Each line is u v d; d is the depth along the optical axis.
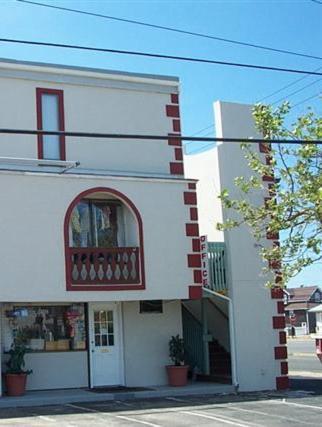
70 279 18.38
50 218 18.39
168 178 20.05
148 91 21.08
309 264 11.99
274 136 12.31
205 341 22.34
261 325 21.47
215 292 20.86
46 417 15.41
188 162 23.34
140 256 19.41
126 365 20.45
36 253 18.09
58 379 19.59
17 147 19.11
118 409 16.72
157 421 14.76
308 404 17.61
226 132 21.73
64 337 19.92
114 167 20.23
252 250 21.67
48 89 19.77
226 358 22.22
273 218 12.20
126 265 19.30
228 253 21.36
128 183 19.59
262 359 21.28
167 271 19.69
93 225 20.03
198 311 22.94
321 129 11.79
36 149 19.31
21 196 18.12
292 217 11.99
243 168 21.78
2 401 17.23
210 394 20.00
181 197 20.23
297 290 94.62
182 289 19.80
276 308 21.81
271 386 21.27
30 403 17.47
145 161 20.67
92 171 19.88
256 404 17.61
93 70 20.31
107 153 20.23
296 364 33.75
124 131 20.53
